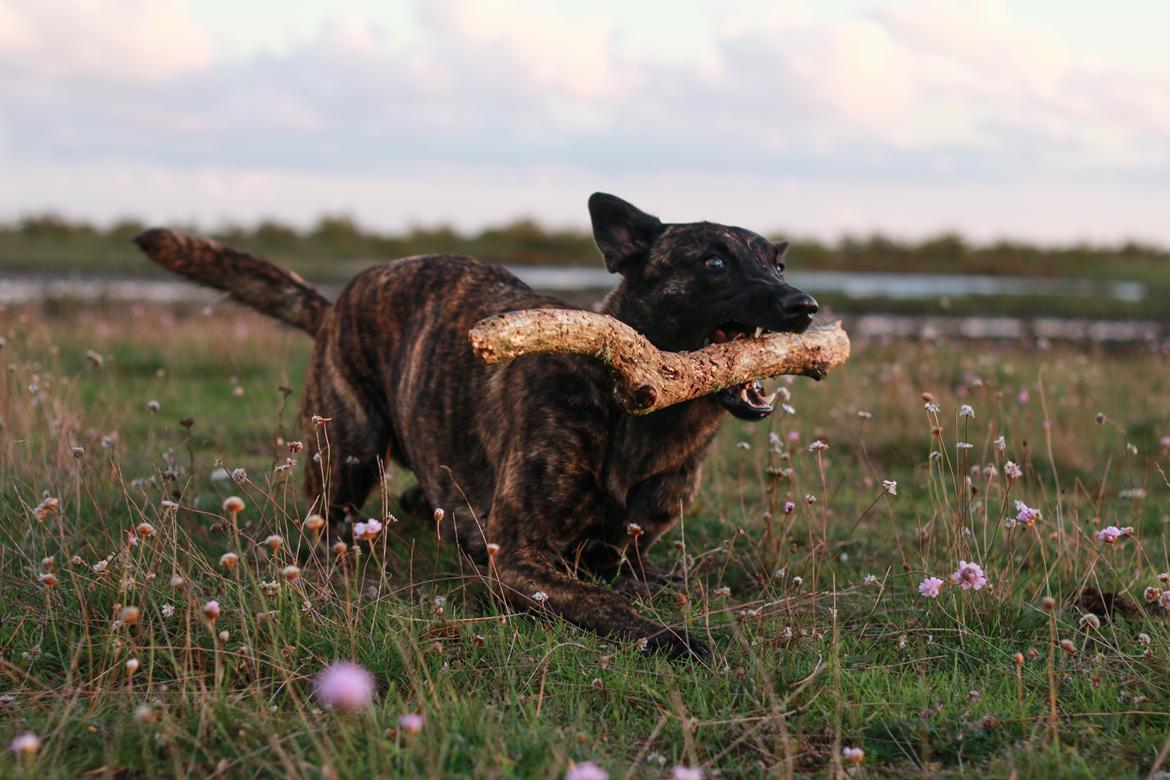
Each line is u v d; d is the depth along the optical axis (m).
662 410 4.14
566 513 4.13
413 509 5.35
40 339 8.93
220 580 3.58
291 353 10.96
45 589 3.51
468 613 3.97
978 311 19.67
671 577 4.51
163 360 10.05
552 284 23.05
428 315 4.75
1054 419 7.71
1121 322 18.42
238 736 2.67
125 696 2.90
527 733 2.72
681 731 2.87
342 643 3.29
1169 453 6.65
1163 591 3.61
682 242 4.36
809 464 6.71
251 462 6.23
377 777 2.39
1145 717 3.03
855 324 17.17
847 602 4.13
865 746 2.87
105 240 32.62
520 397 4.21
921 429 7.60
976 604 3.89
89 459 4.98
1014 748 2.79
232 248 5.62
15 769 2.40
